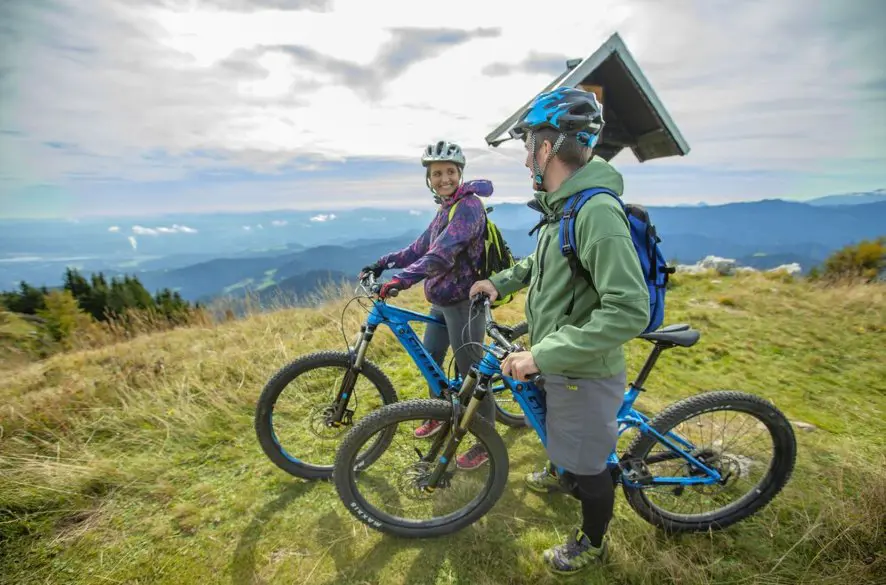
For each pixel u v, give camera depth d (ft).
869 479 7.79
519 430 10.46
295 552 7.09
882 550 6.61
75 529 7.54
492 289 7.21
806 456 9.12
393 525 7.19
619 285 4.67
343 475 6.84
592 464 5.86
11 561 6.94
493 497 7.36
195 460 9.35
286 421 10.07
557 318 5.49
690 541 7.18
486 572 6.70
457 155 8.00
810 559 6.73
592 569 6.66
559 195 5.19
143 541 7.32
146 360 14.33
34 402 11.12
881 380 12.78
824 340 15.72
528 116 5.39
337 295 21.63
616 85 21.56
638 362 14.14
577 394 5.63
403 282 7.51
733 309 19.94
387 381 8.80
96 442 10.07
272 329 18.19
